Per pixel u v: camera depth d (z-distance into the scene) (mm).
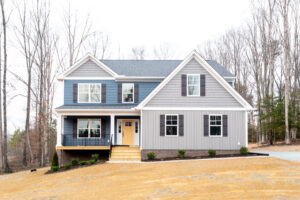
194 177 12414
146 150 19016
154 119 19219
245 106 19328
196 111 19328
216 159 17203
